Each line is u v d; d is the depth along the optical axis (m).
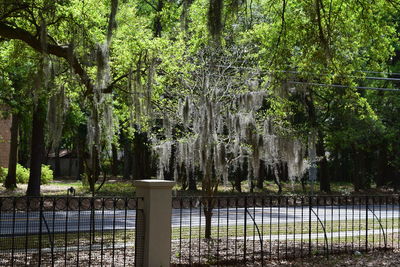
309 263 9.70
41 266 8.67
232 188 35.28
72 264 8.95
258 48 16.86
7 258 9.52
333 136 36.38
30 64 23.36
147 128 16.14
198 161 13.15
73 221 17.27
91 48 14.88
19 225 15.47
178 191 31.14
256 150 12.86
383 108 36.34
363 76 18.09
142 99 14.84
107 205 23.81
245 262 9.32
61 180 56.12
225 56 15.40
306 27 13.99
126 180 48.66
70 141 54.97
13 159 33.69
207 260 9.54
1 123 43.25
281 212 22.89
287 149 15.23
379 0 14.21
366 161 49.56
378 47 17.06
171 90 15.87
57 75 14.32
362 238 13.93
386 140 39.06
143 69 15.64
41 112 26.25
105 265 8.94
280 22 15.22
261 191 35.94
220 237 13.19
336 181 55.72
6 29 12.34
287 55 14.77
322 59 13.56
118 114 20.28
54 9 13.86
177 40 17.06
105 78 13.47
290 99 24.86
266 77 15.09
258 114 14.68
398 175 41.50
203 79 13.48
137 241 8.28
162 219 8.22
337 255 10.73
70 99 17.19
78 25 14.15
